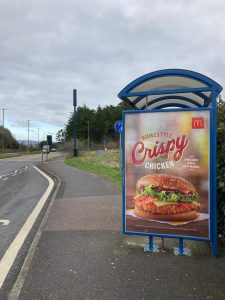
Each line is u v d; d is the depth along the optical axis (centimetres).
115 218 820
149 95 635
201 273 472
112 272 482
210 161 530
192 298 403
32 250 587
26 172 2570
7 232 752
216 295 409
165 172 553
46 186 1612
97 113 10062
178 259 527
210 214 533
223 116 591
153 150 558
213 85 529
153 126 557
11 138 11969
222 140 576
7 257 579
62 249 587
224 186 563
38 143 13600
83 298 409
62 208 973
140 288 431
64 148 7250
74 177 1897
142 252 562
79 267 503
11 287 452
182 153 543
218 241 602
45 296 416
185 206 545
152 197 561
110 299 405
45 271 491
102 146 7675
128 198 575
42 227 748
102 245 604
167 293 416
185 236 545
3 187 1631
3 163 4062
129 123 570
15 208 1050
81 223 775
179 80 573
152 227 563
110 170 2208
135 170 570
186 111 539
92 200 1100
